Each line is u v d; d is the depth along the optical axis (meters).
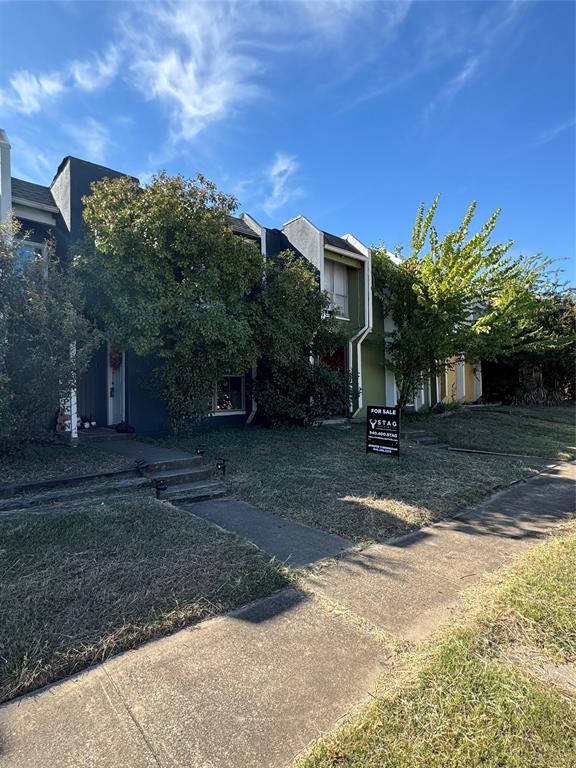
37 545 4.07
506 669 2.61
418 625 3.13
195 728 2.16
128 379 10.01
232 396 12.30
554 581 3.78
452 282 13.64
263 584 3.69
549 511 6.10
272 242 13.51
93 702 2.35
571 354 20.84
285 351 10.57
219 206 9.05
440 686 2.44
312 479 7.02
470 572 4.07
